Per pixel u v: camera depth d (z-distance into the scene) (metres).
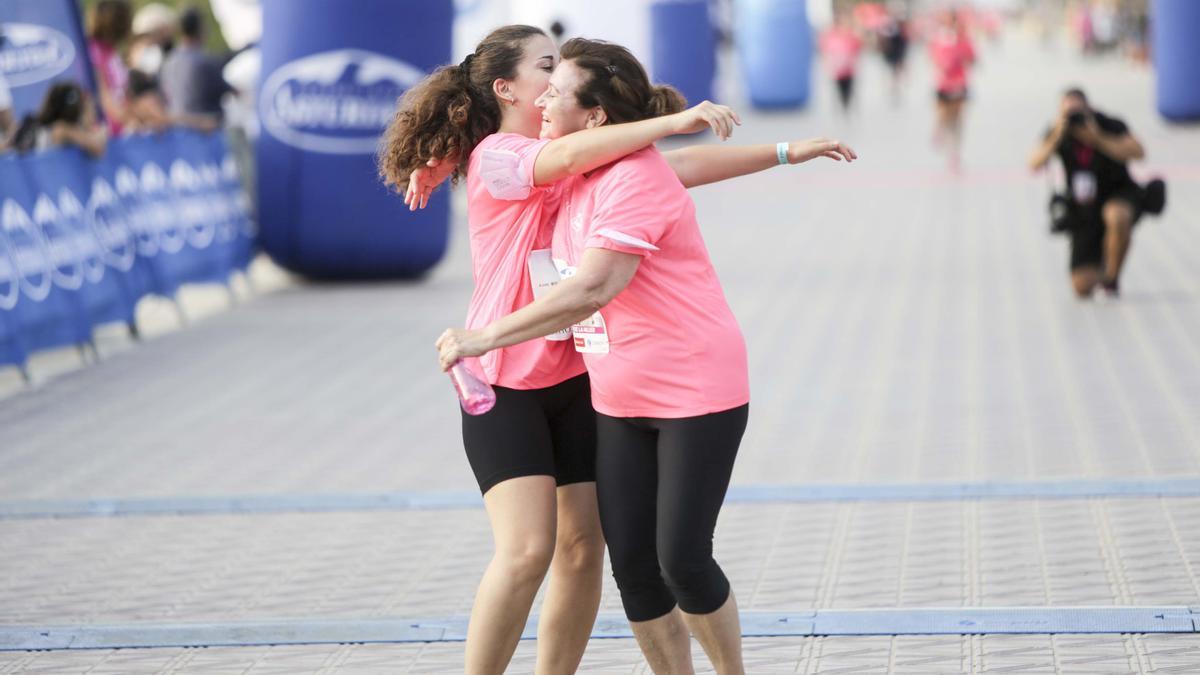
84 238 35.22
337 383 31.77
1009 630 16.55
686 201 13.02
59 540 21.55
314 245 44.75
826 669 15.68
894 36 123.88
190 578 19.64
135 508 22.95
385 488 23.59
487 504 13.55
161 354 35.75
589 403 13.91
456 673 16.05
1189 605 17.08
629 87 12.99
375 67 43.81
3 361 31.59
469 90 13.69
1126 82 133.00
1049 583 18.09
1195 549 19.11
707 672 15.77
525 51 13.59
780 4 116.75
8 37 38.78
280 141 44.34
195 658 16.75
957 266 44.22
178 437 27.44
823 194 65.25
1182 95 86.31
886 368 31.11
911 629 16.75
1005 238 49.50
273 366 33.84
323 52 43.81
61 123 35.25
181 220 40.72
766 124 106.25
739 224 56.38
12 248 32.22
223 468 25.14
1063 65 177.00
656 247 12.55
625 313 12.91
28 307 32.53
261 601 18.62
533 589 13.31
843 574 18.83
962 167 73.38
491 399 12.68
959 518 21.00
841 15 122.94
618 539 13.44
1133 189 37.38
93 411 29.91
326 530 21.56
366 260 45.03
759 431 26.39
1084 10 191.88
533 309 12.47
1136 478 22.42
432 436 26.89
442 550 20.47
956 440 25.17
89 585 19.52
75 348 37.06
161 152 40.22
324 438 27.02
